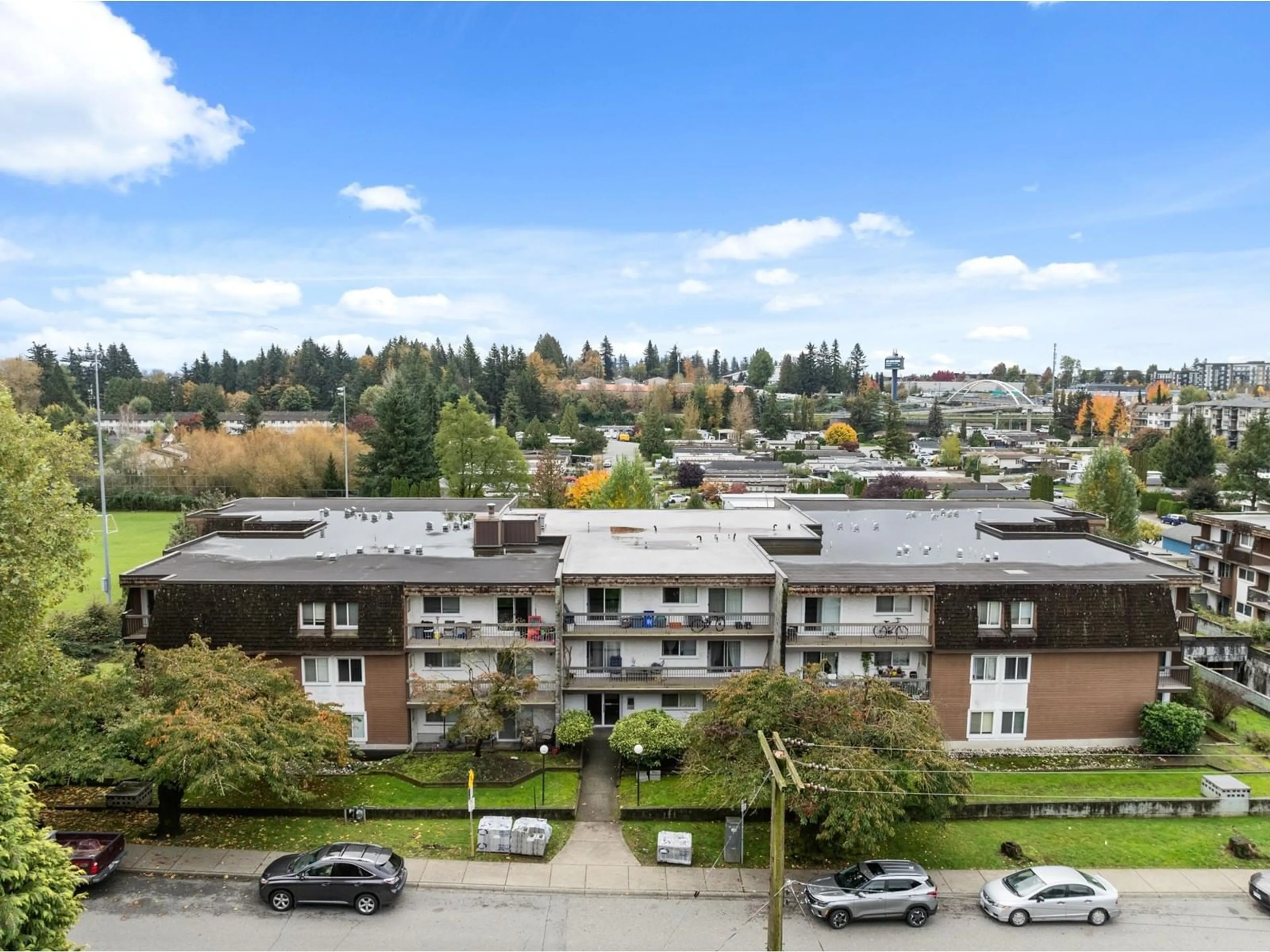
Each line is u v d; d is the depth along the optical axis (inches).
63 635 1910.7
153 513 4109.3
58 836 1090.1
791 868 1144.8
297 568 1587.1
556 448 6117.1
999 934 1007.6
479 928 994.1
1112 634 1493.6
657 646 1533.0
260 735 1146.0
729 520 2105.1
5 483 1280.8
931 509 2289.6
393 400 4035.4
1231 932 1018.1
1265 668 1884.8
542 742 1492.4
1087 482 3014.3
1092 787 1384.1
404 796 1312.7
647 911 1039.0
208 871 1099.9
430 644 1457.9
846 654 1531.7
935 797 1115.3
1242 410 7342.5
